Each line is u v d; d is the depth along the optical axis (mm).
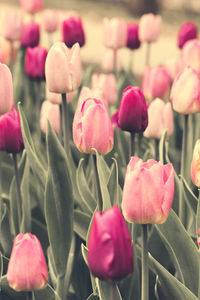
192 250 1648
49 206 1678
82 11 8586
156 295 1657
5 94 1665
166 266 1758
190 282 1663
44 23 2465
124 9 8953
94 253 1454
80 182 1740
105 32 2223
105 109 1628
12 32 2197
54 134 1659
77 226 1743
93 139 1631
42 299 1635
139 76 3924
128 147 2006
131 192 1499
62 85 1703
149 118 1841
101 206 1685
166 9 9039
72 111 2076
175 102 1772
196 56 1965
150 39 2330
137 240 1770
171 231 1647
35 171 1766
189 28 2211
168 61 2164
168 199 1505
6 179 1919
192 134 1981
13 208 1800
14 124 1691
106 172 1733
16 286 1499
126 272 1461
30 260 1488
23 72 2254
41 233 1827
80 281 1761
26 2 2559
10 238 1777
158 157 1902
